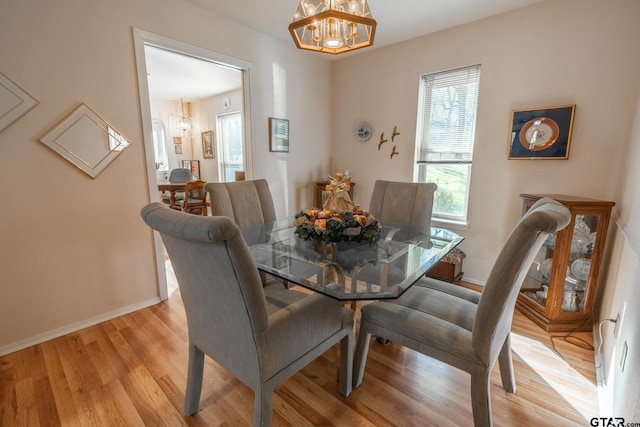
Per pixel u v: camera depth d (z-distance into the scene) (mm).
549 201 1295
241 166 5902
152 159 2289
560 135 2266
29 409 1412
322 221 1599
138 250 2311
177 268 1152
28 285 1854
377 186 2541
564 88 2250
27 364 1714
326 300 1293
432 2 2318
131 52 2104
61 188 1916
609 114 2092
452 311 1400
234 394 1518
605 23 2059
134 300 2330
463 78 2785
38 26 1737
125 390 1534
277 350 1095
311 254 1599
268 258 1553
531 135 2381
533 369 1699
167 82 4797
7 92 1677
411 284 1258
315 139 3672
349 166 3738
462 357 1175
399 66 3148
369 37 1580
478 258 2842
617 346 1380
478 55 2623
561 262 1992
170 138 6492
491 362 1162
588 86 2154
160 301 2479
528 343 1941
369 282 1290
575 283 2086
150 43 2189
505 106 2529
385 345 1938
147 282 2391
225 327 1093
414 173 3189
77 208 1989
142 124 2209
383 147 3391
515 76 2455
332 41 1657
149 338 1977
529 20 2350
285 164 3371
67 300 2010
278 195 3344
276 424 1341
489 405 1162
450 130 2934
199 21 2434
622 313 1406
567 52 2217
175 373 1658
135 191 2234
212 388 1558
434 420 1363
